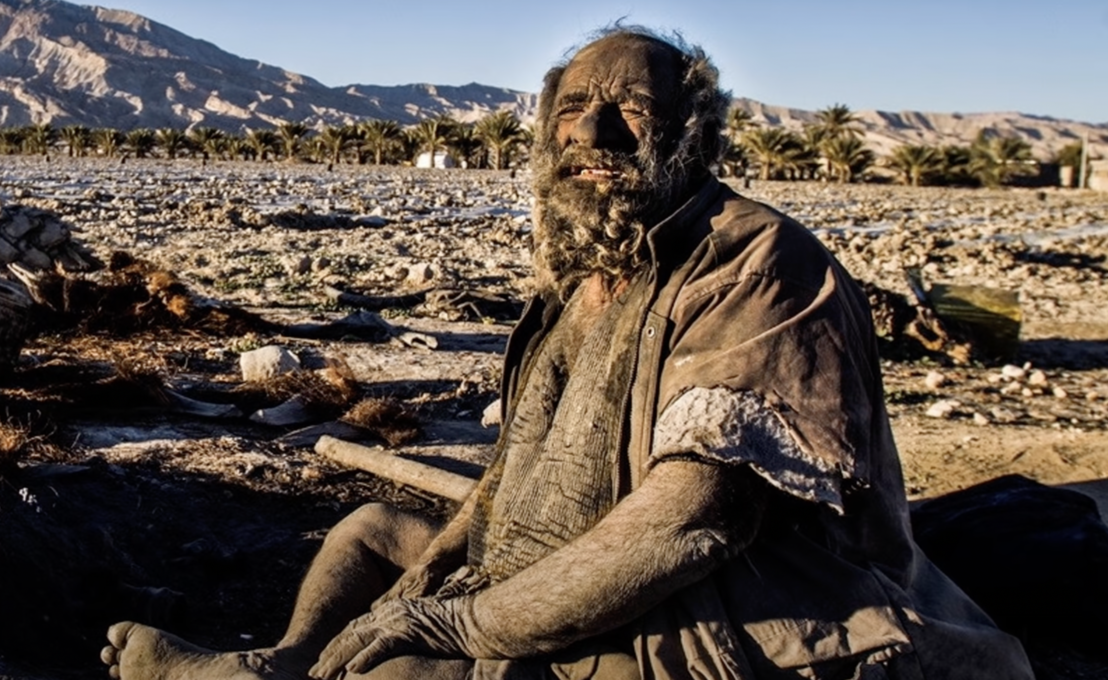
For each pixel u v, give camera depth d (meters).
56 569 4.57
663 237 2.84
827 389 2.67
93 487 5.66
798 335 2.69
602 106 2.88
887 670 2.79
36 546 4.57
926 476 7.22
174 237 19.25
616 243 2.87
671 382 2.73
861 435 2.69
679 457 2.64
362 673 2.86
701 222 2.89
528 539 2.95
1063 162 80.44
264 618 4.86
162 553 5.24
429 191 36.16
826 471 2.61
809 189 52.59
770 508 2.76
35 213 12.12
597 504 2.86
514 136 70.75
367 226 22.77
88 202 25.03
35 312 9.54
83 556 4.76
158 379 7.42
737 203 2.93
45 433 6.30
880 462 2.94
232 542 5.47
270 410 7.38
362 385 8.63
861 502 2.88
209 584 5.08
